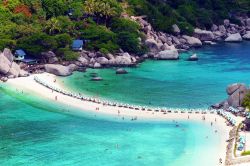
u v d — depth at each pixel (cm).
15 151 13150
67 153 13025
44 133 14462
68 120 15550
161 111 16438
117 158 12700
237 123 14962
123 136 14200
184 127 14888
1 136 14212
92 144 13625
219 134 14275
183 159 12600
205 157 12688
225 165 12025
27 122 15375
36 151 13162
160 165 12269
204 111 16375
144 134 14338
